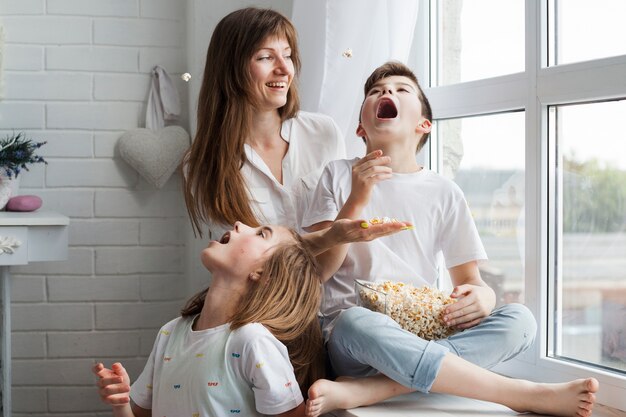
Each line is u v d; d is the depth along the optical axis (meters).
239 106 2.03
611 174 1.75
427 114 1.94
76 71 2.72
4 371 2.37
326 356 1.76
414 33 2.32
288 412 1.55
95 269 2.74
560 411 1.53
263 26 2.00
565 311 1.88
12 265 2.47
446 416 1.54
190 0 2.68
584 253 1.82
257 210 2.05
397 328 1.59
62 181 2.72
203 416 1.56
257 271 1.63
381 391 1.60
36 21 2.69
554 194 1.89
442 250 1.92
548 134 1.89
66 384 2.73
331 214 1.89
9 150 2.46
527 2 1.90
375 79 1.93
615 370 1.73
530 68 1.90
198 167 2.07
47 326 2.72
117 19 2.74
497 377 1.56
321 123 2.16
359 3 2.12
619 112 1.72
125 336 2.76
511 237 2.08
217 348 1.57
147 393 1.71
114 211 2.75
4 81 2.65
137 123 2.76
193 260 2.66
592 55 1.79
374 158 1.79
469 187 2.22
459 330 1.69
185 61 2.78
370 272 1.85
